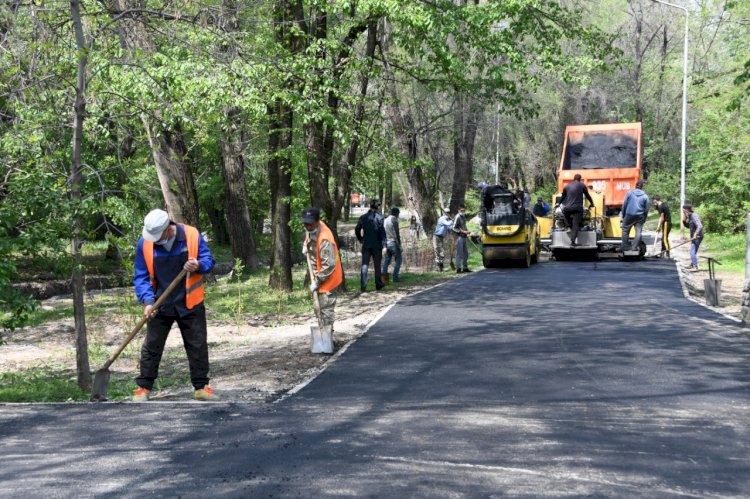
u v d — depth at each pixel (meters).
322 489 4.22
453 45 21.25
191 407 6.75
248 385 8.08
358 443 5.23
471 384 7.59
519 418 6.03
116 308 16.52
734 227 33.59
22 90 9.38
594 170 26.98
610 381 7.62
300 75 14.63
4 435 5.65
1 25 9.68
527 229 22.77
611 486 4.27
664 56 44.16
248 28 15.12
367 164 20.22
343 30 17.27
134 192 9.24
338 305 15.92
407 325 12.05
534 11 19.08
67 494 4.19
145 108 11.27
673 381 7.58
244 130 19.50
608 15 43.34
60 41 10.02
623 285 16.95
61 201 8.10
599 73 19.88
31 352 11.50
